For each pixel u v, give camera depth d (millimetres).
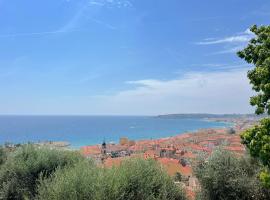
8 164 13805
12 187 13055
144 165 10898
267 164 9586
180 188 11070
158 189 10320
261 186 13172
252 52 11141
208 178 13562
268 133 9648
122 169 10227
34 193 12695
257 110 10180
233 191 13305
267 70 9914
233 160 13852
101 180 9492
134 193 9750
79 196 9258
